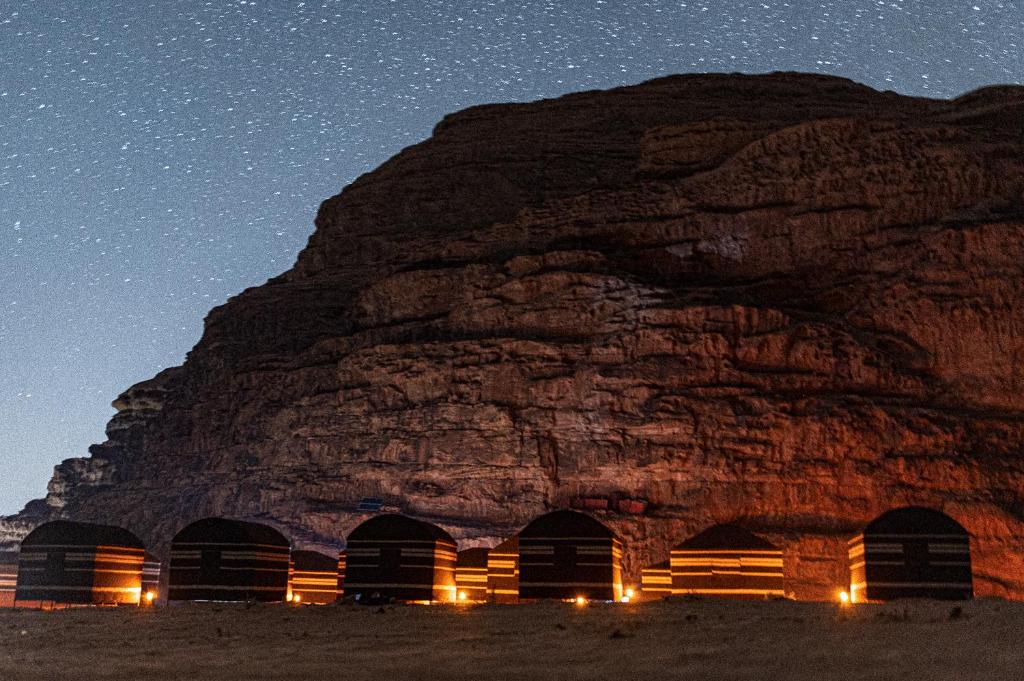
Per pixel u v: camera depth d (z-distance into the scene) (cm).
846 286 7100
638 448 6600
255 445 8038
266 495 7569
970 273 6862
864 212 7288
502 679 2002
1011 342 6669
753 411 6569
